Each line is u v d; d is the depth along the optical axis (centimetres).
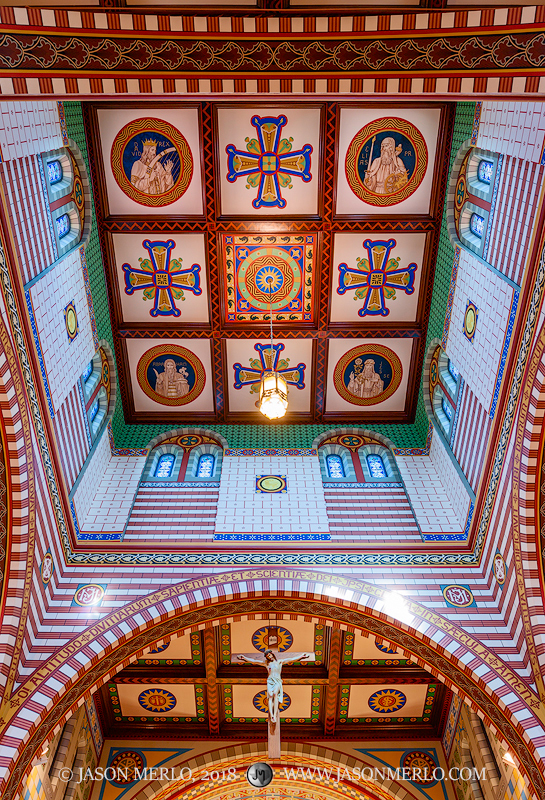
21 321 908
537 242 871
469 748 1270
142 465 1308
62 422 1080
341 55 748
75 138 1102
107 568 1096
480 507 1095
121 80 754
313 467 1311
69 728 1211
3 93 732
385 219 1219
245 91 770
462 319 1168
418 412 1398
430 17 720
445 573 1098
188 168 1175
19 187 905
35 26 706
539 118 840
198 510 1210
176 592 1064
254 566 1105
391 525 1181
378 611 1044
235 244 1247
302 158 1173
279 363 1366
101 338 1266
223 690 1383
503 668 966
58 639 994
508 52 717
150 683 1359
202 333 1323
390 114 1129
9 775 856
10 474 923
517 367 945
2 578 926
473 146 1073
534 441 920
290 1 1002
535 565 948
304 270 1276
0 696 901
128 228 1220
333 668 1325
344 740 1422
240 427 1409
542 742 888
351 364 1373
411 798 1333
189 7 1001
